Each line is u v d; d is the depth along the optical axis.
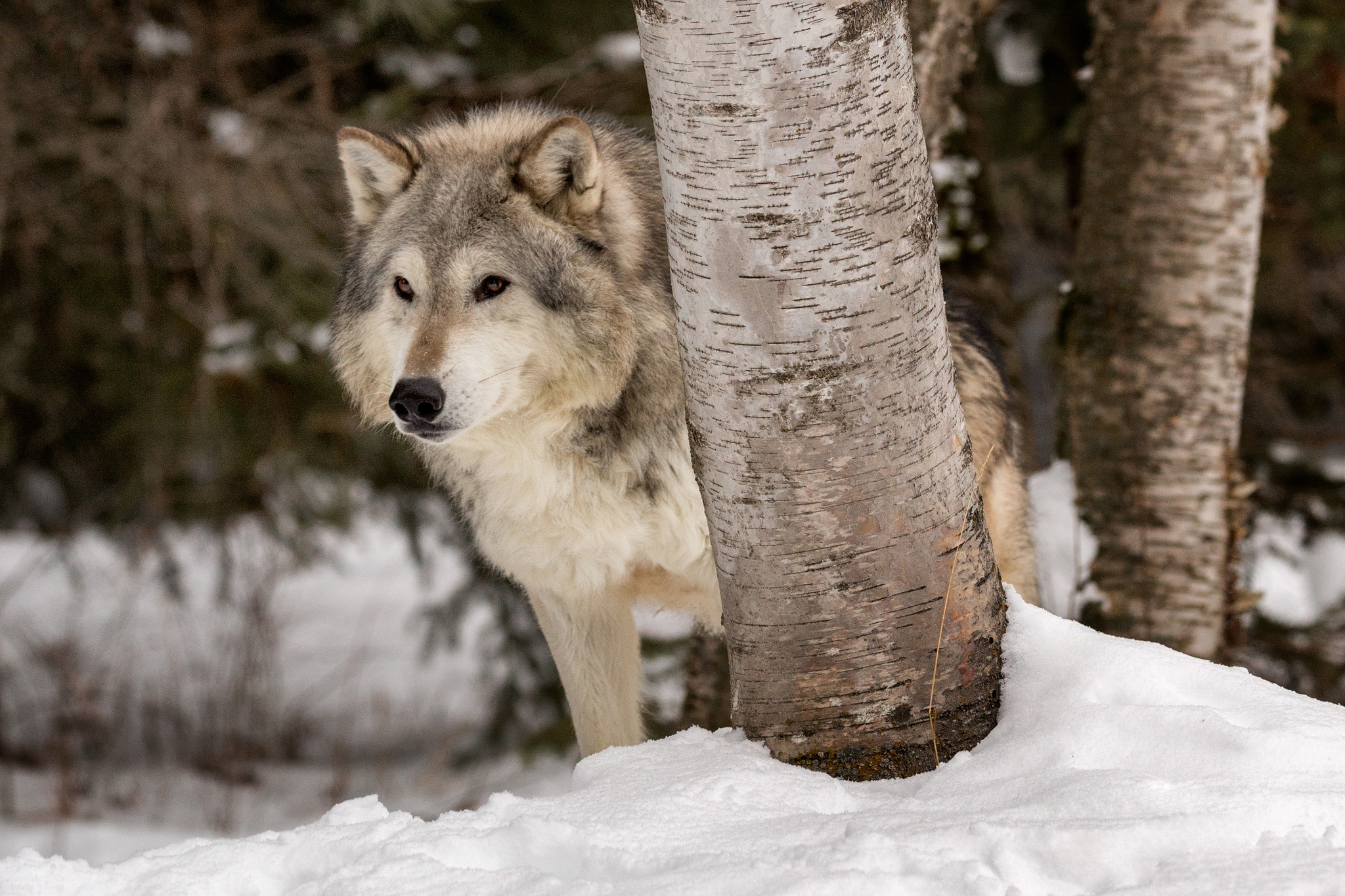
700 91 4.66
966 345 8.37
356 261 7.87
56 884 4.80
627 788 5.30
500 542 7.66
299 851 4.96
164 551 17.73
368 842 4.89
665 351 7.27
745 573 5.46
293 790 17.11
